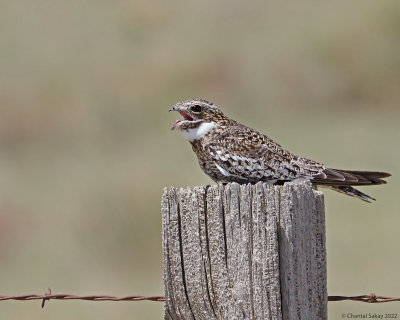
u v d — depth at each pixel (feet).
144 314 45.14
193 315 20.01
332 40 86.53
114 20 95.40
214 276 19.72
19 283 49.52
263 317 19.49
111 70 85.51
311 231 19.48
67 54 89.81
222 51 88.02
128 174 60.64
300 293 19.51
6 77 84.79
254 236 19.44
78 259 51.52
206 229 19.70
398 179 57.21
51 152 71.05
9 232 54.19
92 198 56.13
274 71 85.35
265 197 19.38
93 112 78.13
